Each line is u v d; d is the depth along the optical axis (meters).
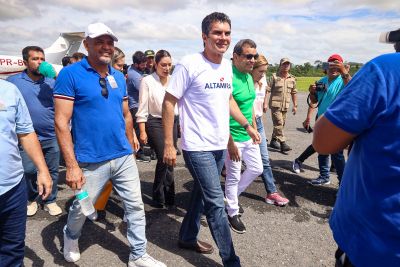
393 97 1.10
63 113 2.35
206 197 2.51
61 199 4.05
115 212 3.68
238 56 3.11
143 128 3.68
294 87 7.01
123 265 2.71
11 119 1.95
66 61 6.80
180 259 2.82
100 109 2.44
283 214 3.77
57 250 2.91
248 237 3.23
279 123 6.57
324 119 1.25
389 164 1.14
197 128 2.45
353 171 1.30
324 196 4.31
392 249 1.17
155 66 3.62
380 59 1.16
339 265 1.42
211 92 2.42
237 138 3.30
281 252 2.98
